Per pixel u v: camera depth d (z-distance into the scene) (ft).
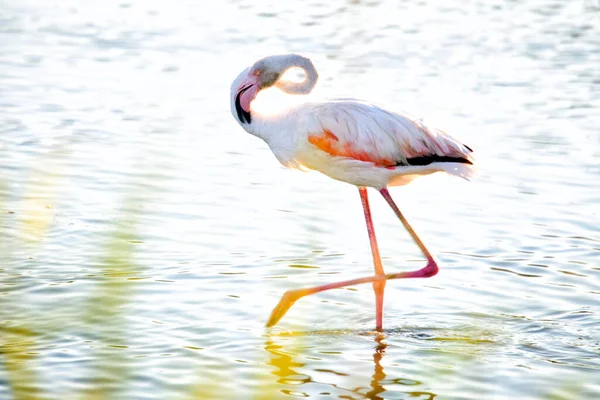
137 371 28.73
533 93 63.16
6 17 81.66
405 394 27.89
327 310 34.22
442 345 31.32
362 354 30.63
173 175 48.16
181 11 86.43
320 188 47.42
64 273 35.86
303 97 33.68
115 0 90.38
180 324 32.27
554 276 36.99
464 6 90.43
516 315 33.73
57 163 48.67
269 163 50.90
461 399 27.58
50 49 72.13
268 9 88.22
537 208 44.45
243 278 36.35
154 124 56.34
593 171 49.34
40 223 39.29
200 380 28.32
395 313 34.01
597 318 33.32
